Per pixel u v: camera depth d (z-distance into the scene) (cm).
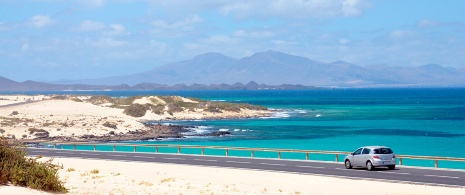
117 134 9475
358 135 9181
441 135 9031
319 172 4000
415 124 11300
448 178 3581
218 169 4181
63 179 3072
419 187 3148
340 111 16188
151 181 3309
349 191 3036
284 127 10900
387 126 10906
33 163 2416
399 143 7931
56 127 9525
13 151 2338
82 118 11056
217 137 9131
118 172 3872
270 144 7994
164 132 9900
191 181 3438
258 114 14650
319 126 11056
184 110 14188
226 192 2858
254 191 2973
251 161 4881
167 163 4691
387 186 3216
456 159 4134
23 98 19712
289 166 4438
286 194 2847
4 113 11575
